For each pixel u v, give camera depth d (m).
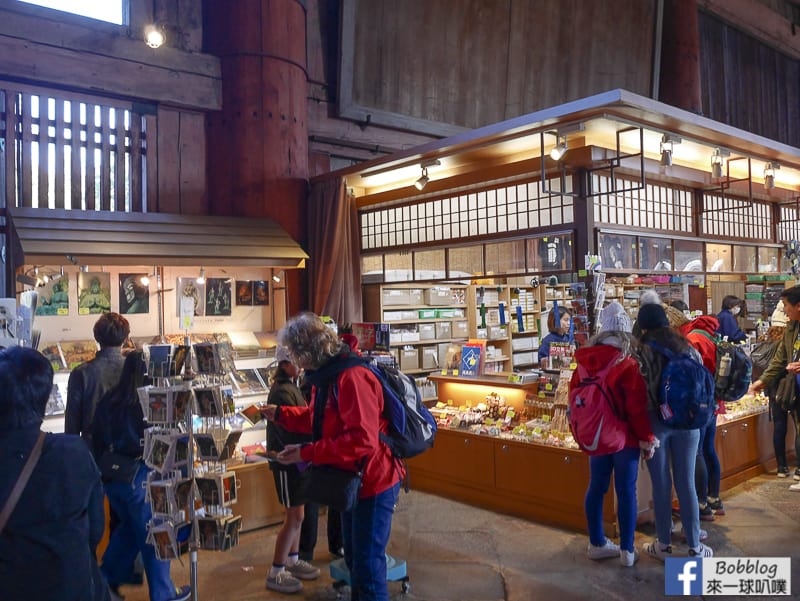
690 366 3.82
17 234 5.71
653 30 12.34
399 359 8.47
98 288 6.12
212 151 7.77
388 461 2.96
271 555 4.43
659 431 3.96
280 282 7.21
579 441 3.93
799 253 8.07
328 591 3.86
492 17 10.40
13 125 6.46
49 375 2.12
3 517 1.90
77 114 6.87
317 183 7.92
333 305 7.65
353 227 8.08
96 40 6.88
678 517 4.87
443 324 9.04
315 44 9.05
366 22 9.12
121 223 6.42
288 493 3.78
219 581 4.00
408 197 7.45
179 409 2.91
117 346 3.73
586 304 5.36
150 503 3.00
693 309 8.06
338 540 4.32
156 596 3.28
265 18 7.78
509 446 5.15
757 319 8.57
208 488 2.95
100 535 2.17
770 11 14.88
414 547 4.46
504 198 6.57
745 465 5.82
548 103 11.44
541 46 11.09
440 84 10.12
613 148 6.07
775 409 5.82
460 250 7.18
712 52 13.89
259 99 7.73
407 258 7.91
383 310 8.29
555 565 4.11
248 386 5.50
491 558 4.25
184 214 7.05
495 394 5.79
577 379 4.02
